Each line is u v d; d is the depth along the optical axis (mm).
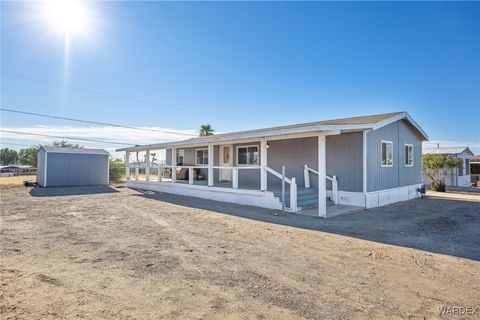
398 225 7027
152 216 8078
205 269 3990
